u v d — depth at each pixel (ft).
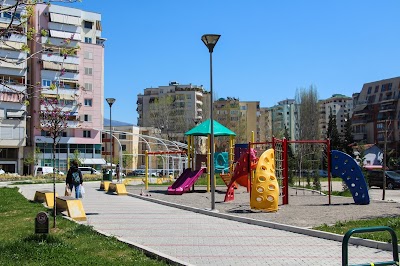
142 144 310.45
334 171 66.69
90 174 180.86
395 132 295.28
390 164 203.62
